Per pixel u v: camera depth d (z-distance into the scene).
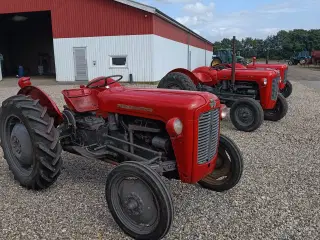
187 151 2.68
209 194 3.41
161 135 2.96
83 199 3.27
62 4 16.06
